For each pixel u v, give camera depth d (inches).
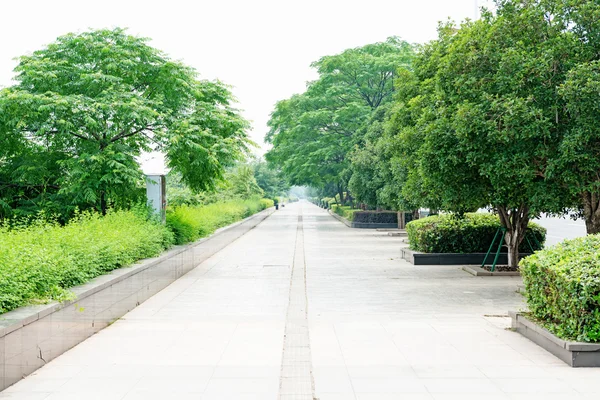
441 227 659.4
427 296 439.2
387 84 1541.6
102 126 580.1
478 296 437.7
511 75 399.2
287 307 394.6
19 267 262.5
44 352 247.3
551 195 398.3
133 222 526.9
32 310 245.9
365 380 220.4
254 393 206.5
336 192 2780.5
